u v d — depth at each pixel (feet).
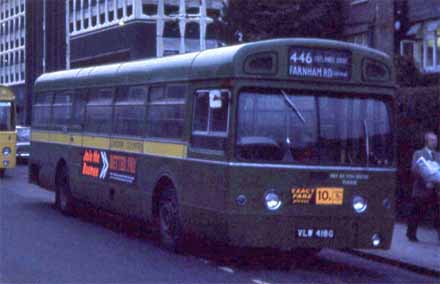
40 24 246.27
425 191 53.52
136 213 54.85
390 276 44.37
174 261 46.70
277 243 42.93
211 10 174.81
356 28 89.51
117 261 46.21
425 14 80.64
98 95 63.00
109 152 59.82
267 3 86.94
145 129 53.88
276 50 43.32
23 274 41.45
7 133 110.42
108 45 190.39
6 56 279.28
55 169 71.77
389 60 45.50
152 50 176.55
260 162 42.80
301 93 43.78
